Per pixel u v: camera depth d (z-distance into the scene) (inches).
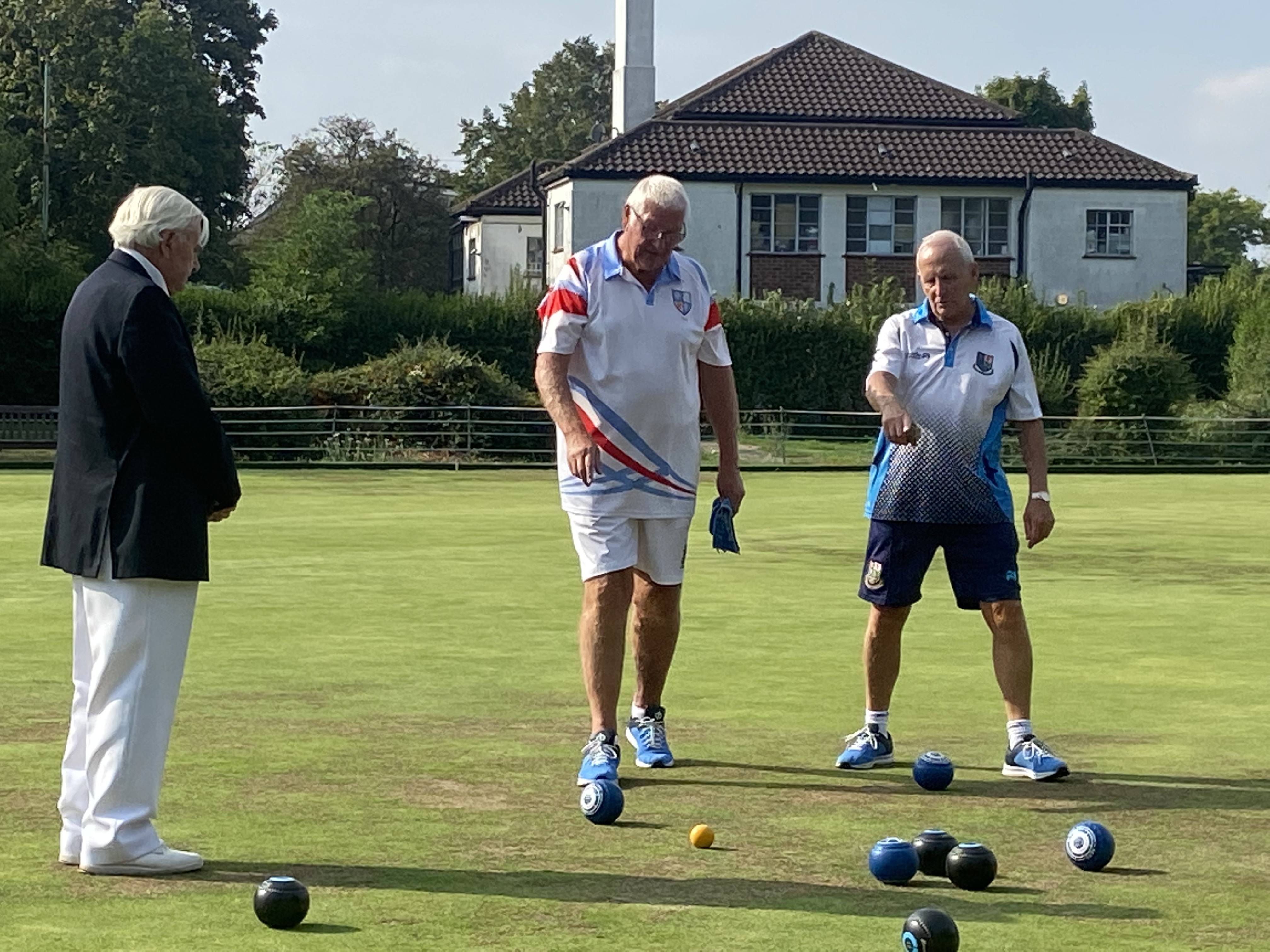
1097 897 178.7
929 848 187.0
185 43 2121.1
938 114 1834.4
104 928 163.3
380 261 2815.0
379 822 209.3
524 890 178.7
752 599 473.7
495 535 676.7
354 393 1289.4
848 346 1501.0
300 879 182.4
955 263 245.8
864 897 177.6
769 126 1781.5
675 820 213.0
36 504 819.4
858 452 1358.3
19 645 368.5
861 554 611.5
